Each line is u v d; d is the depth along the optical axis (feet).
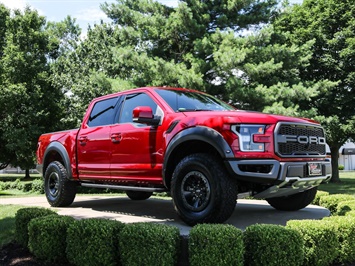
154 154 15.35
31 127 61.16
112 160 17.37
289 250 11.55
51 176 21.91
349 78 66.39
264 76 50.70
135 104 17.29
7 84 61.93
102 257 12.21
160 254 11.41
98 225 12.53
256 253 11.63
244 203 23.35
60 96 68.28
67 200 21.18
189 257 11.64
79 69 72.90
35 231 13.89
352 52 64.44
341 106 69.51
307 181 13.89
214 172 12.92
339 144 73.05
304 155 14.03
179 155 15.12
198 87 45.34
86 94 68.39
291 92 48.34
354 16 68.33
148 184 16.06
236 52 44.52
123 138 16.79
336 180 73.92
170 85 47.11
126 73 68.18
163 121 15.24
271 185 13.19
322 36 69.21
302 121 14.49
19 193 43.91
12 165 72.23
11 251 14.78
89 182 20.04
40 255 13.75
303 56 57.57
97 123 19.11
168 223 15.24
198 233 11.42
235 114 13.44
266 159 12.89
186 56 50.60
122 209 20.59
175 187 14.07
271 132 13.14
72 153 20.18
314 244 12.29
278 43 57.41
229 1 54.49
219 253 11.16
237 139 12.81
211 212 12.93
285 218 16.75
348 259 13.33
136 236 11.64
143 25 55.72
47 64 70.59
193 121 14.03
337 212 18.15
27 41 65.62
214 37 49.08
